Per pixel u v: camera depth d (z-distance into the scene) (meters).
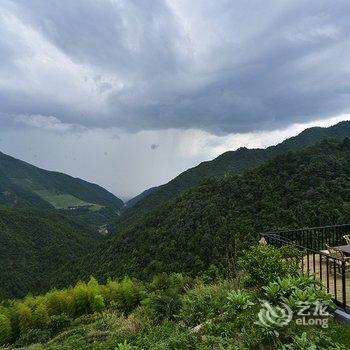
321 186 44.06
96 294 40.03
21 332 35.00
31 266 109.38
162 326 6.75
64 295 41.03
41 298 40.09
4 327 33.97
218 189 61.00
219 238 46.91
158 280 39.59
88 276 71.19
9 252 111.00
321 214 38.44
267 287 5.27
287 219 41.66
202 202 60.00
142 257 61.38
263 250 6.32
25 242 121.31
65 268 88.38
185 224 58.81
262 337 4.41
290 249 6.52
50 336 27.33
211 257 45.22
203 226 53.16
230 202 54.41
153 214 74.62
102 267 70.56
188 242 52.72
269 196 49.25
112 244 77.75
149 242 64.12
